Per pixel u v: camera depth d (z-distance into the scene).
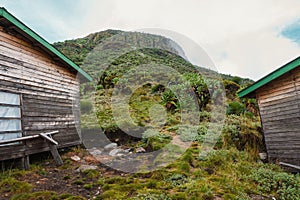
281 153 5.96
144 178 4.59
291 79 5.71
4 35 5.18
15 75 5.38
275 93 6.24
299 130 5.44
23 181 4.29
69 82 7.65
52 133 5.95
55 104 6.77
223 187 3.93
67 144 7.12
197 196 3.47
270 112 6.41
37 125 5.88
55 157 5.65
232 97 10.60
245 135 7.24
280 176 4.57
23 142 5.27
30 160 5.96
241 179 4.54
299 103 5.46
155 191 3.69
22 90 5.54
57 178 4.68
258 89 6.91
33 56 6.04
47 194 3.62
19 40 5.61
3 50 5.10
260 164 5.81
